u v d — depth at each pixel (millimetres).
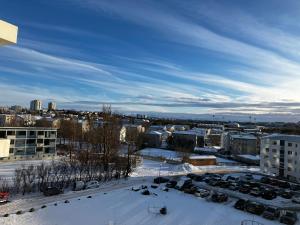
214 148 140375
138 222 47844
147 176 83938
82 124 139500
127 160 86938
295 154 87938
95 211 51750
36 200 57219
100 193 63156
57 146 121938
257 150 135750
